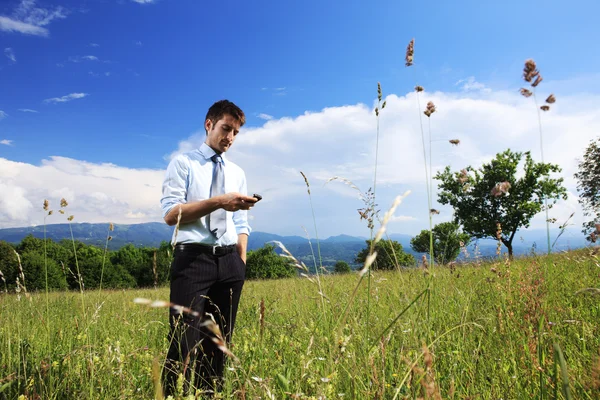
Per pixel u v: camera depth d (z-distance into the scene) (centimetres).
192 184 289
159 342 346
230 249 290
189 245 270
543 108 231
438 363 221
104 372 221
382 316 278
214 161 307
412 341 216
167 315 486
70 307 530
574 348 231
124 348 278
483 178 2695
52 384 212
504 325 273
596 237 250
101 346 272
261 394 169
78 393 208
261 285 1003
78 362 233
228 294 287
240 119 302
